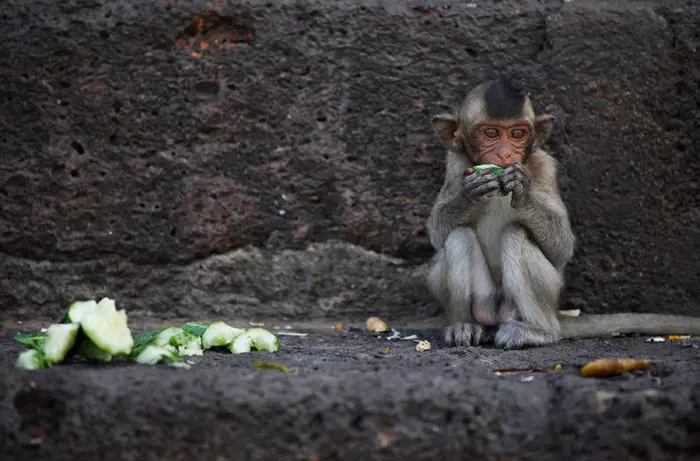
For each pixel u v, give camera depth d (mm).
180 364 7016
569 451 5793
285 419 5793
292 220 9992
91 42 9727
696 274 10008
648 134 9867
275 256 10055
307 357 7816
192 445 5789
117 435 5770
